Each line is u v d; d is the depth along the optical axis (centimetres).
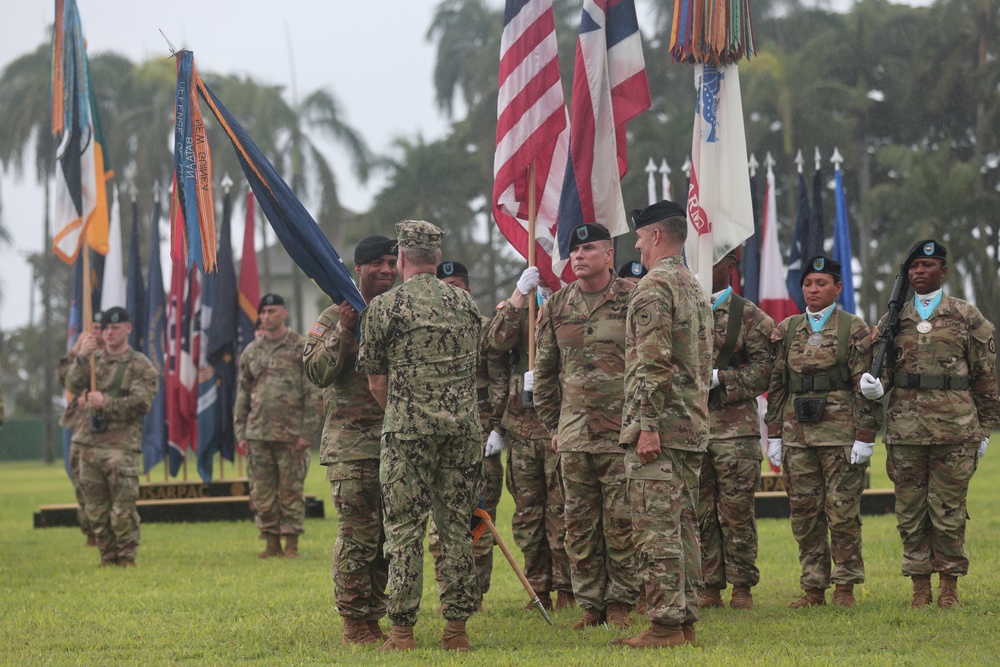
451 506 1078
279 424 1973
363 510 1125
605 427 1155
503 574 1631
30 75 8094
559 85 1485
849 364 1311
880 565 1595
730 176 1451
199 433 2662
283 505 1966
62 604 1416
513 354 1401
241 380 2038
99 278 2709
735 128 1460
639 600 1250
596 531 1171
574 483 1170
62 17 1847
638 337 1031
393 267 1185
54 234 1805
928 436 1255
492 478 1395
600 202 1434
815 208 2355
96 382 1833
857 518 1301
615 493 1154
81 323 2728
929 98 7812
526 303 1397
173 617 1302
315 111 7425
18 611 1365
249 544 2158
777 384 1366
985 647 1025
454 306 1095
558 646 1076
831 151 6875
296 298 7538
